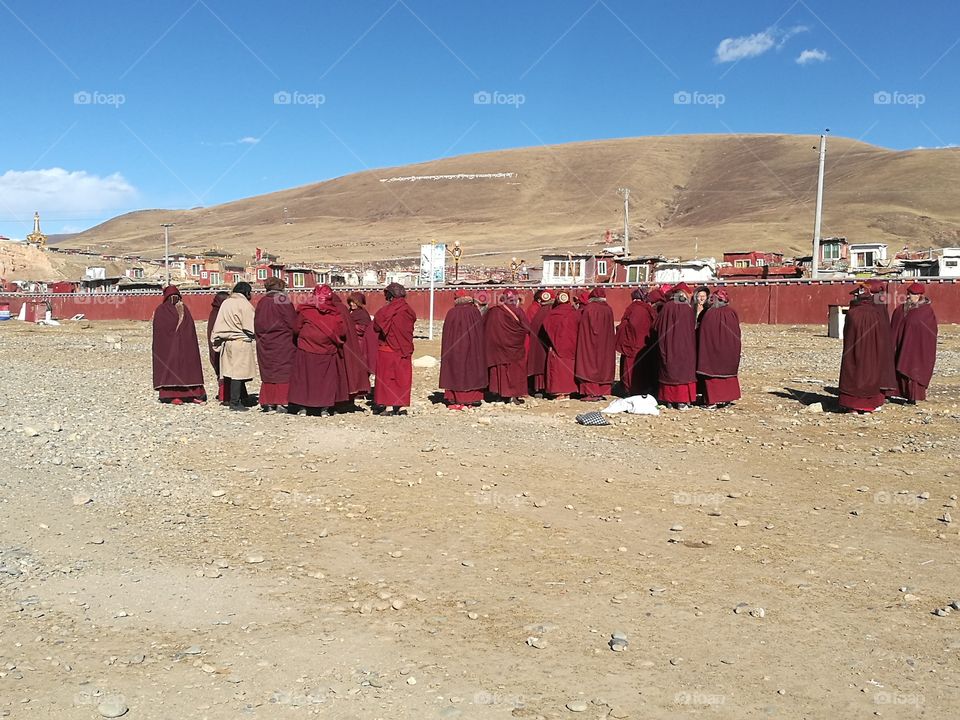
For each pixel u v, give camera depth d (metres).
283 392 14.09
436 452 11.33
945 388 18.11
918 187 173.38
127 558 7.03
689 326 15.01
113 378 19.73
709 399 15.27
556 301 16.20
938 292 40.06
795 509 8.85
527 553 7.36
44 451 10.73
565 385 16.14
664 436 12.69
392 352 14.08
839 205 168.38
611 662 5.25
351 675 5.05
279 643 5.48
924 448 11.80
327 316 13.59
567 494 9.39
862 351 14.47
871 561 7.24
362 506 8.73
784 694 4.88
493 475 10.16
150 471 9.95
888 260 69.69
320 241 186.50
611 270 61.22
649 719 4.56
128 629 5.66
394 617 5.93
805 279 42.72
